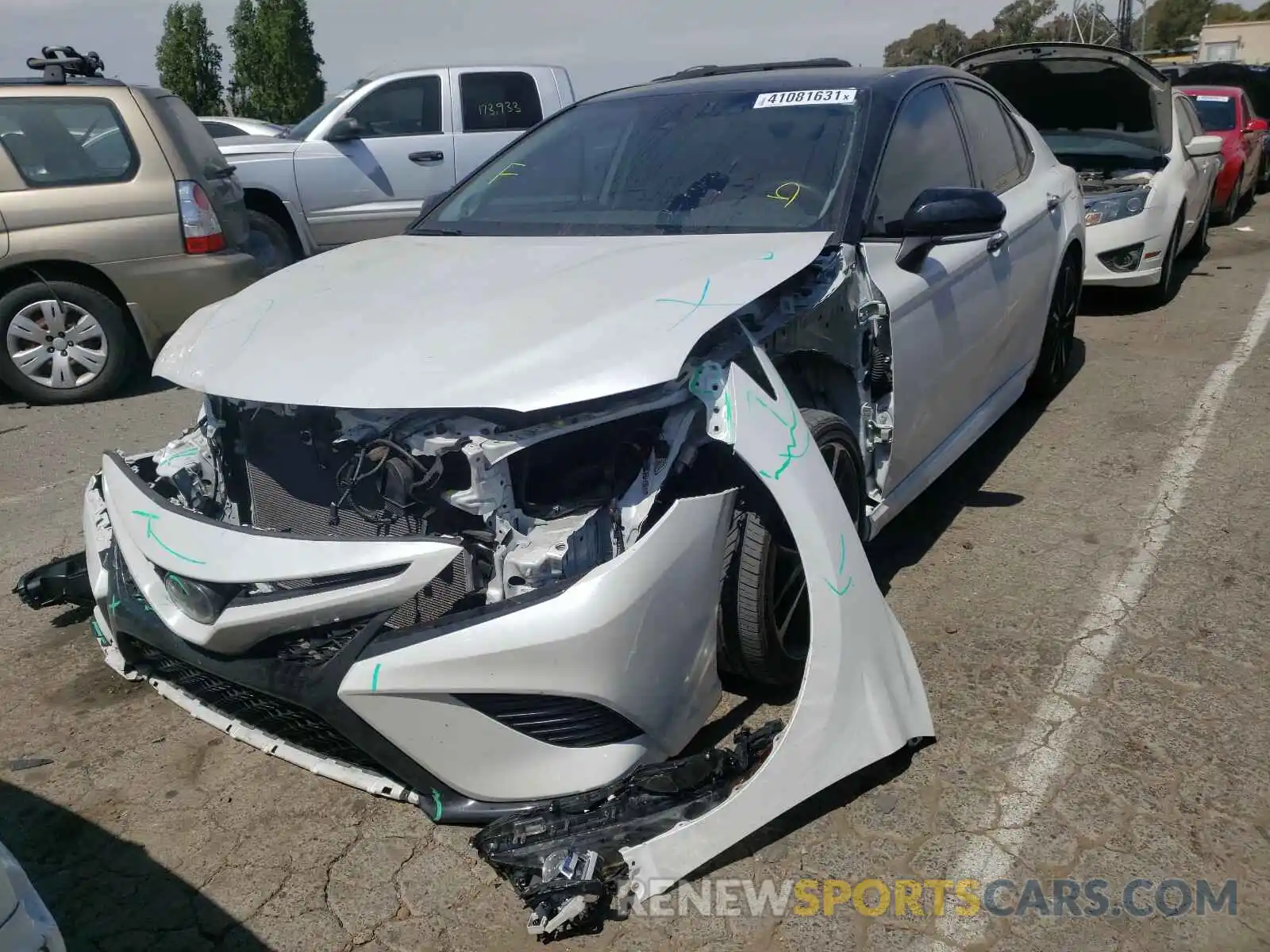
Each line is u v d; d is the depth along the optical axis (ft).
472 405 7.21
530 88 30.48
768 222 10.28
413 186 29.68
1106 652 10.27
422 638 7.25
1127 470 14.85
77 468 17.28
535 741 7.47
